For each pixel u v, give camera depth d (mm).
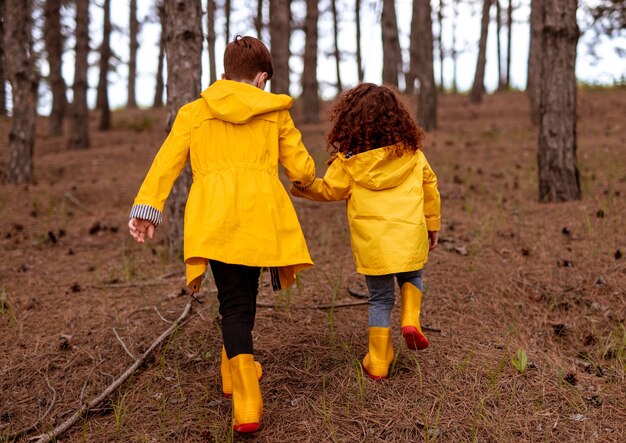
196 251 2223
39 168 9828
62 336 3344
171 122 4512
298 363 2912
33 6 10719
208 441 2336
